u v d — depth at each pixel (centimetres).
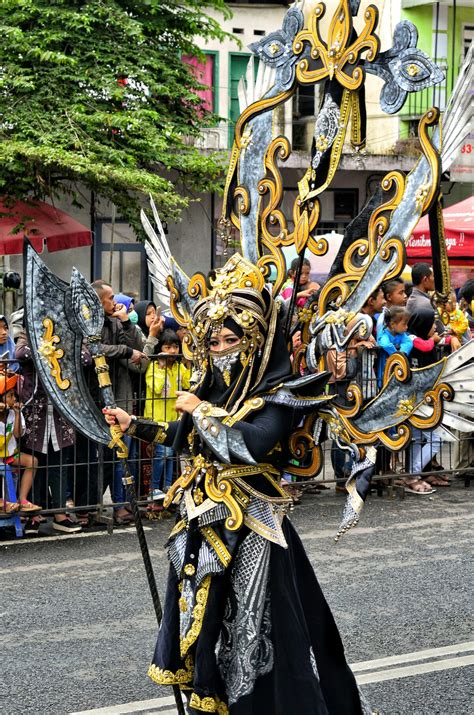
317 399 394
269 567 393
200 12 2016
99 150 1727
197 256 2322
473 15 2536
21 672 541
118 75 1873
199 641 384
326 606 418
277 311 403
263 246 436
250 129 443
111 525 843
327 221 2398
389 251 394
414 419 393
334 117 419
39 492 847
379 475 973
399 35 398
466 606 654
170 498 416
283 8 2564
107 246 2245
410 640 593
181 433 408
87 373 842
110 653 569
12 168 1638
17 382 810
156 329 885
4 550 789
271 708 386
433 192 382
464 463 1049
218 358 398
